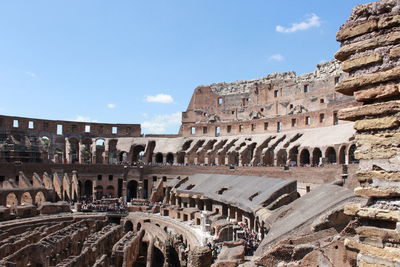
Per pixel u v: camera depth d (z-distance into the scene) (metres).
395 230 11.31
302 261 24.94
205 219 59.53
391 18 12.08
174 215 71.94
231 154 90.44
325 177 55.84
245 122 96.38
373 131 12.37
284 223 34.94
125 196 95.44
